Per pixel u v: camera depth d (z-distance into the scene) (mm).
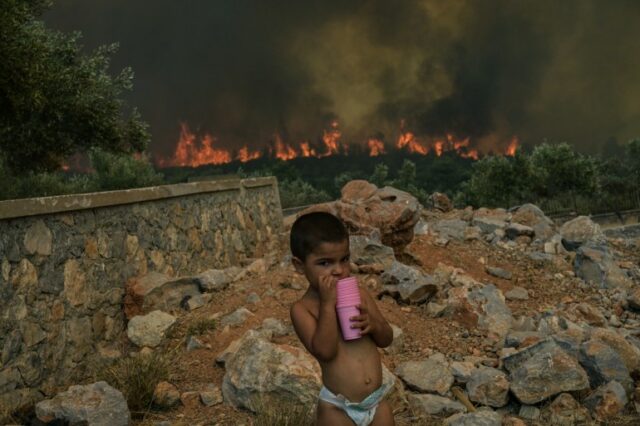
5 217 4918
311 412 4422
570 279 8391
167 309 6793
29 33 14164
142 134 17484
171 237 8164
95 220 6410
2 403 4652
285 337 5770
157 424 4422
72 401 4363
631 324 7098
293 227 2631
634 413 4449
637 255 10109
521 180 34656
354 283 2619
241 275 7797
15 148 16141
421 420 4418
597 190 32844
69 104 15266
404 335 5922
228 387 4758
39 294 5336
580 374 4590
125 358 5785
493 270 8320
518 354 5098
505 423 4344
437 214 11789
